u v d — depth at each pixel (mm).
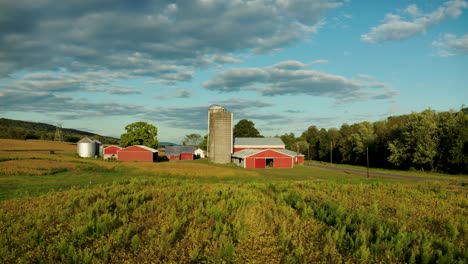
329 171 60562
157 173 43219
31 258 10789
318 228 13414
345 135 107625
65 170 43062
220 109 80750
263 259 10297
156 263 10219
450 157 62250
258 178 41844
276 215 14914
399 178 48219
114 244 11758
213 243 11383
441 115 67750
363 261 10211
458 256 10664
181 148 101188
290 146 137000
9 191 25984
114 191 21188
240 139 87438
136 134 90188
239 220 13664
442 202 19125
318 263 10203
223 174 43000
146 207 16938
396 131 76625
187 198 19203
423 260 10344
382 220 14586
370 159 87562
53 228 13328
